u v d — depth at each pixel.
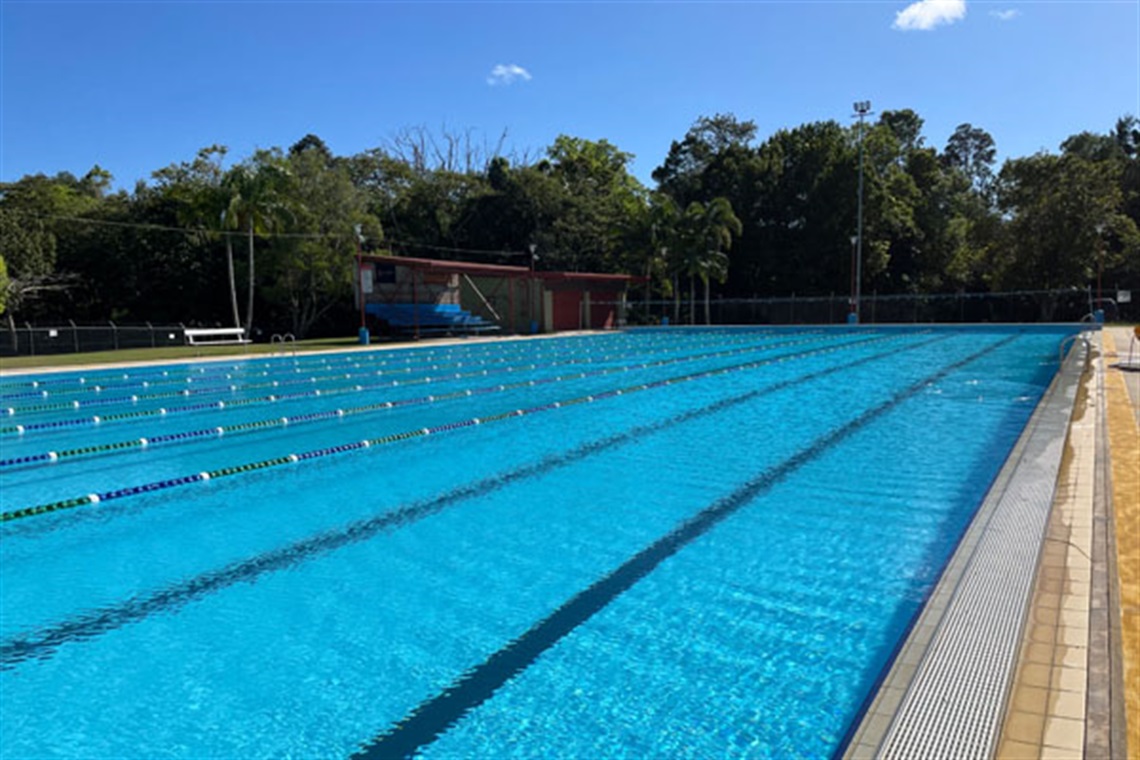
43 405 11.55
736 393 11.77
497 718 2.76
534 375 15.32
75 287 31.03
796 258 36.50
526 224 41.03
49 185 36.34
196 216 29.62
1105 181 30.88
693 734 2.61
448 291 33.16
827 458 6.88
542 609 3.73
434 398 11.99
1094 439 6.53
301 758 2.55
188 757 2.57
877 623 3.44
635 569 4.24
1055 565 3.60
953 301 30.72
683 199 44.75
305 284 30.56
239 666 3.21
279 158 30.92
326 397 12.33
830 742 2.53
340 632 3.52
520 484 6.24
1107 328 23.78
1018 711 2.38
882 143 38.28
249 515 5.53
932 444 7.36
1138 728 2.23
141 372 16.38
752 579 4.02
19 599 3.99
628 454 7.33
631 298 39.38
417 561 4.46
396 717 2.79
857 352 18.94
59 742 2.68
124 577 4.30
